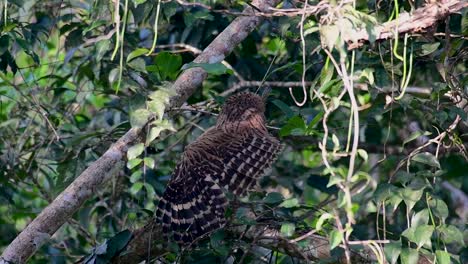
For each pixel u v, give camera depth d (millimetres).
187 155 10445
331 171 8133
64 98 13461
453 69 10719
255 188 10695
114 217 12555
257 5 11078
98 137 12367
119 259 10461
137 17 11078
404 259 9031
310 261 9977
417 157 9570
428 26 8953
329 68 9039
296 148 14039
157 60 10750
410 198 9250
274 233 10070
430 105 10719
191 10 11977
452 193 14250
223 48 11078
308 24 10156
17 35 11883
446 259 9117
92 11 11266
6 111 13789
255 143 10562
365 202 11609
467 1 8906
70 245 13336
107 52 12398
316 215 10227
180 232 10133
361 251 9922
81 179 10352
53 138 12898
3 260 10078
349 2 8383
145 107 10797
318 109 12266
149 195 10523
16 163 12992
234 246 9992
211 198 10109
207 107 11867
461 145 10492
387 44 10125
